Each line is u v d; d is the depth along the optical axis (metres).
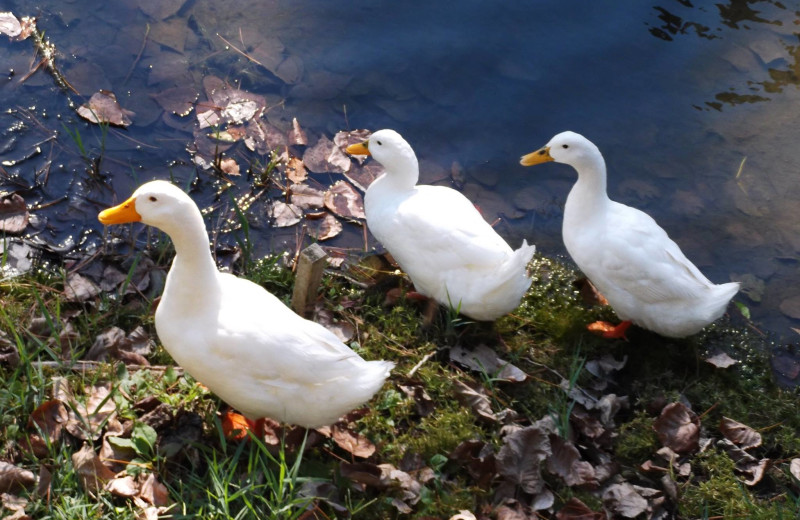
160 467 2.98
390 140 3.41
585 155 3.33
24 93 3.77
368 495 3.03
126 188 3.62
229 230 3.58
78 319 3.26
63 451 2.95
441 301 3.39
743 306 3.57
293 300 3.34
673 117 3.97
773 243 3.73
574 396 3.28
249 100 3.88
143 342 3.22
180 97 3.85
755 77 4.07
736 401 3.35
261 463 2.96
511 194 3.79
